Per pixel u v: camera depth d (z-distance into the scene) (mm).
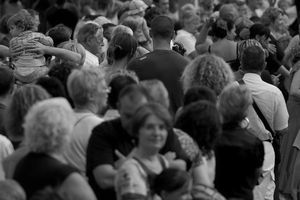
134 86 10531
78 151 11055
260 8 28297
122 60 14117
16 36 15727
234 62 18828
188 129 10719
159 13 21641
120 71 12859
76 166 11055
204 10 25141
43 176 9508
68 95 12250
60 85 11844
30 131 9711
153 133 9891
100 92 11219
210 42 20203
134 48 14188
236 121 11516
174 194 9758
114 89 11578
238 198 11344
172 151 10500
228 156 11312
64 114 9789
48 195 9102
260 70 15375
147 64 14109
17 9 25672
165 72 14031
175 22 23047
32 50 15148
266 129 15352
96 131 10648
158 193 9859
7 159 10469
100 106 11352
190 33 22719
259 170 11609
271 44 20266
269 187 15500
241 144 11320
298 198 17984
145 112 9922
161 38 14484
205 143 10734
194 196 10453
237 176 11344
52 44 15602
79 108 11258
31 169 9609
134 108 10336
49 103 9836
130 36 14195
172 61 14133
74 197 9469
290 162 18406
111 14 24141
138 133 9969
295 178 17922
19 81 15078
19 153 10367
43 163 9602
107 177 10391
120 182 9773
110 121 10688
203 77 12523
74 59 15266
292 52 19000
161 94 11031
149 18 21547
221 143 11328
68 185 9477
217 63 12617
